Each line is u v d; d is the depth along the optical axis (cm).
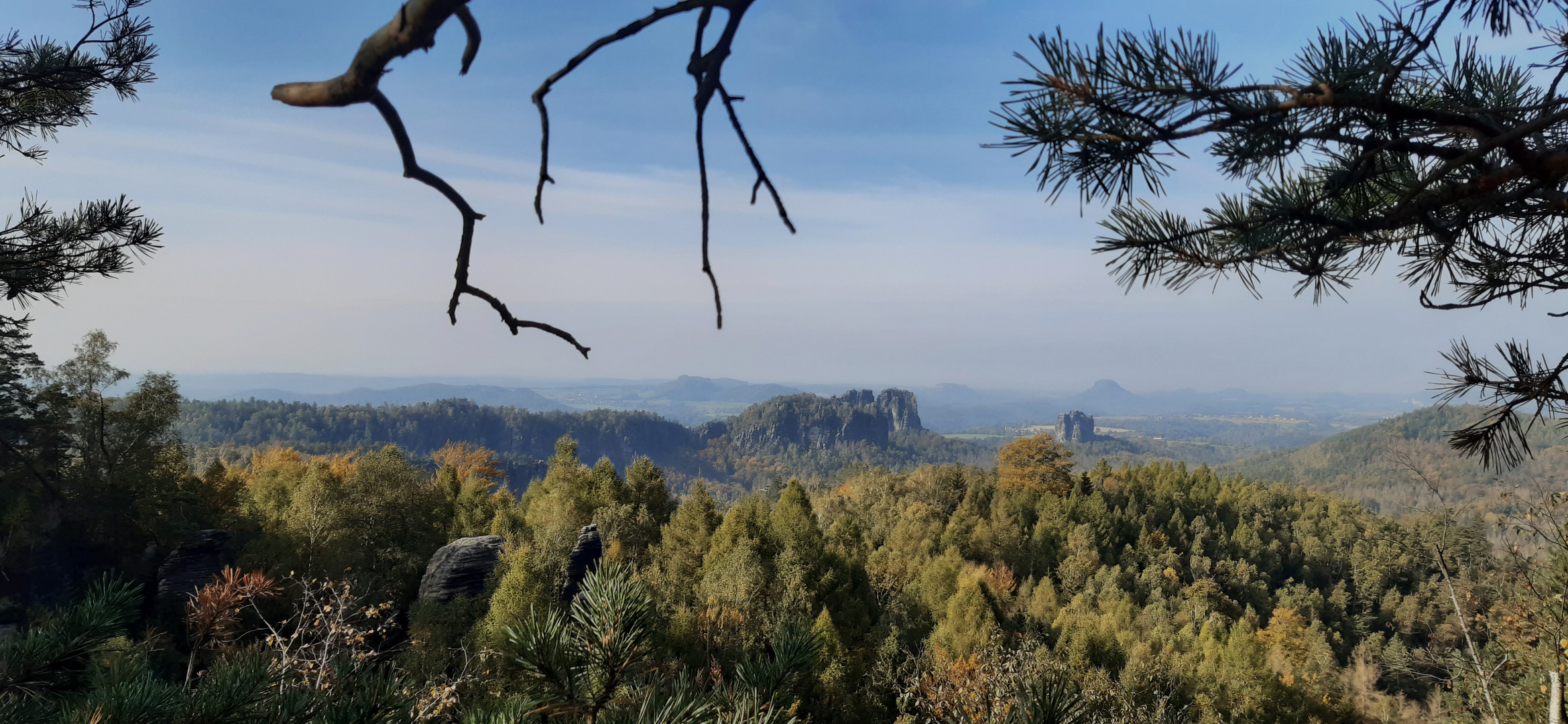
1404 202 238
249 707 276
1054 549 7981
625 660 205
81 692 296
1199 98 194
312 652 1043
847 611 3772
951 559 4522
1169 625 6128
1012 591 6250
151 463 3494
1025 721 236
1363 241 275
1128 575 7681
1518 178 220
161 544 3494
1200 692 3694
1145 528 9650
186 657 1855
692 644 2706
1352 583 9231
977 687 2145
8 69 629
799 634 248
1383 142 209
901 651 3372
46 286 604
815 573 3941
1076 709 237
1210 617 6141
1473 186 221
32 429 3161
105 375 3425
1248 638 3831
